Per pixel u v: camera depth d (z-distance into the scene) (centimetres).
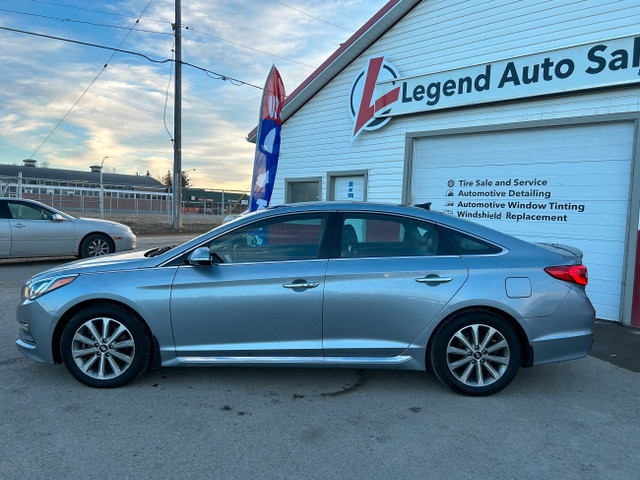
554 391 373
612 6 610
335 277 350
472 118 737
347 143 916
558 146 659
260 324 352
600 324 600
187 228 2323
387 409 334
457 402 348
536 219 681
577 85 618
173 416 317
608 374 414
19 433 290
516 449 281
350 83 908
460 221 373
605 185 619
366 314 349
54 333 358
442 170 785
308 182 1005
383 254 360
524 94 667
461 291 345
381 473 255
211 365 358
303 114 997
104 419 311
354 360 353
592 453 278
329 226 369
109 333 359
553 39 661
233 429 301
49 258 1108
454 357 356
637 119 582
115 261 377
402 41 825
